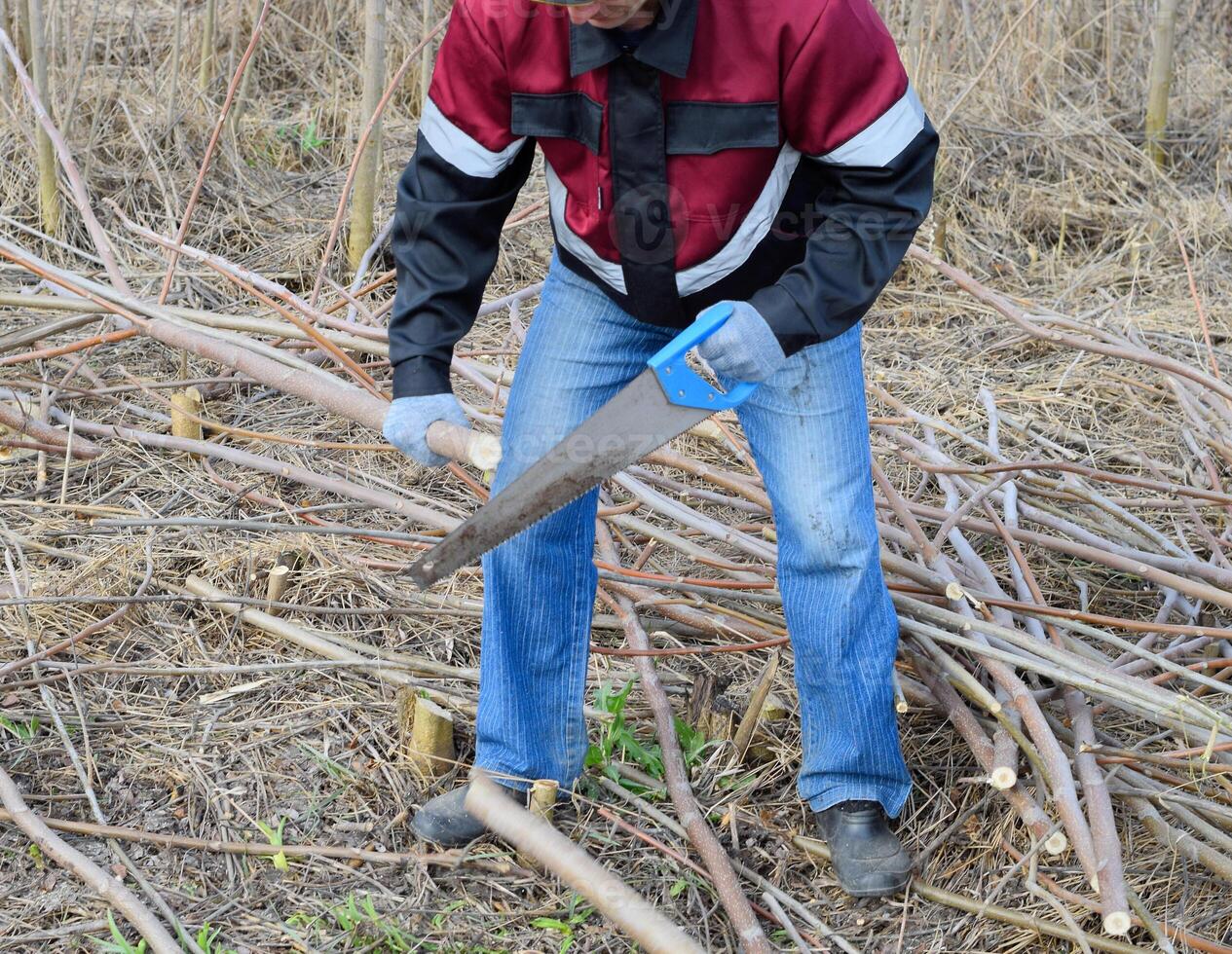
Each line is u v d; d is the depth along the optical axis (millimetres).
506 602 2385
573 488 2025
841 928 2426
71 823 2488
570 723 2545
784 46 1857
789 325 1977
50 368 4086
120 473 3625
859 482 2260
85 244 4902
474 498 3617
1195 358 4402
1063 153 5816
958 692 2783
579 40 1890
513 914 2406
